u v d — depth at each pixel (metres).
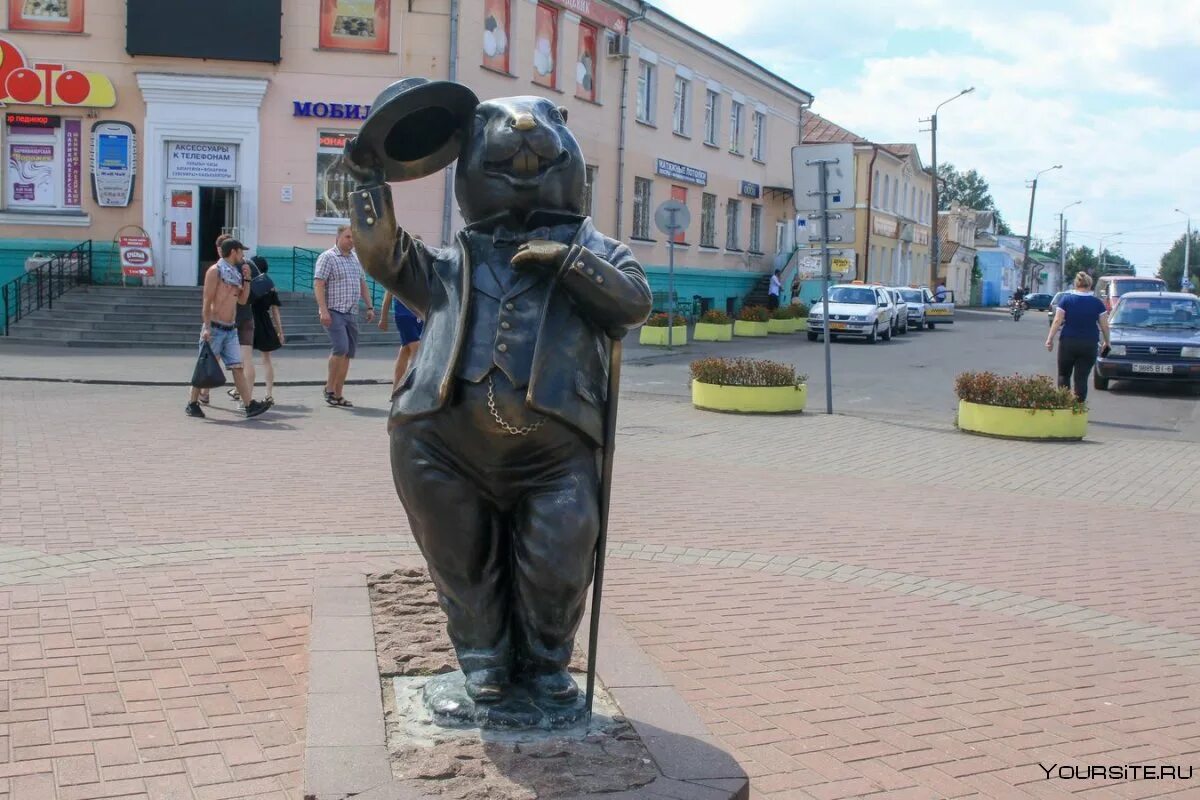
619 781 3.41
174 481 8.84
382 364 19.22
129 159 24.23
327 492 8.67
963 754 4.25
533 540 3.66
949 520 8.80
